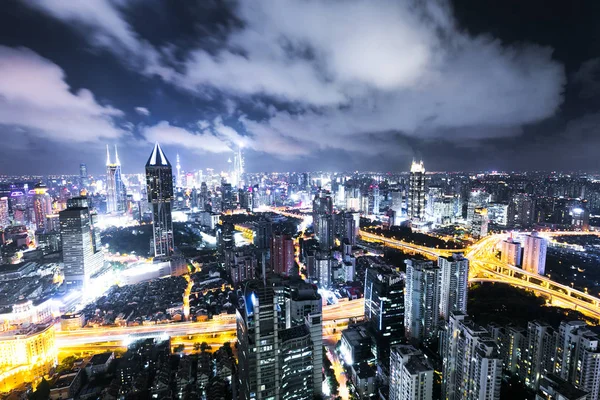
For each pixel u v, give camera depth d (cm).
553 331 17612
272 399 14000
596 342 15788
